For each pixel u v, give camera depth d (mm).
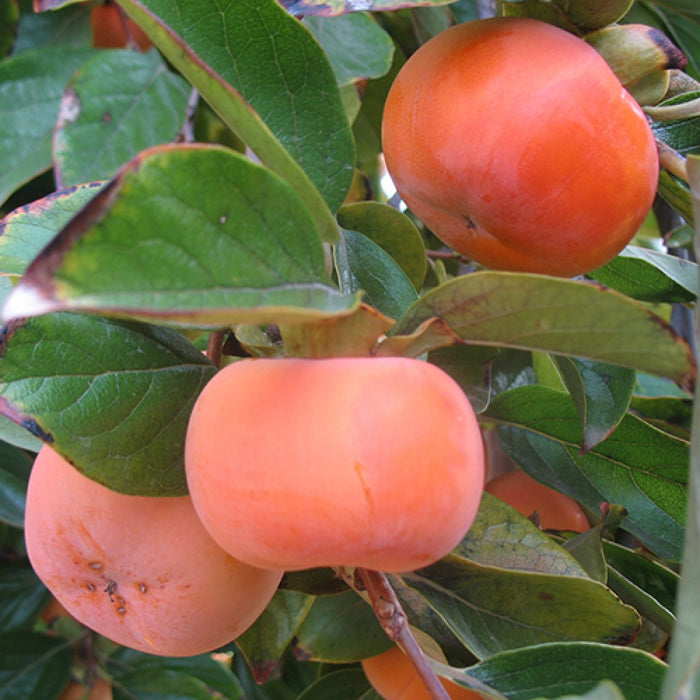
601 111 350
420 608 445
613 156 350
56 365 356
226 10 362
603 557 452
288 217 295
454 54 362
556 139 346
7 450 628
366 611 516
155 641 379
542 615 401
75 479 365
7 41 673
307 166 381
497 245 384
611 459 483
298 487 298
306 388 306
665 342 301
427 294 321
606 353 317
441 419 307
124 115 629
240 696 769
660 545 481
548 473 504
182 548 359
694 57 543
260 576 374
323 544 302
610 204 355
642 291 500
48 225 409
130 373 366
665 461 469
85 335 363
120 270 260
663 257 485
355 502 296
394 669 507
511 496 531
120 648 772
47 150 645
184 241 272
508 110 347
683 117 396
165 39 314
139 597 368
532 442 510
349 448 297
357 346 324
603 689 292
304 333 325
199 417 322
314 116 379
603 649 360
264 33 365
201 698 753
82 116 618
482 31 364
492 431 586
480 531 420
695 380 304
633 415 460
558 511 525
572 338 317
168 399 370
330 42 586
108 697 760
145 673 760
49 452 384
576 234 360
